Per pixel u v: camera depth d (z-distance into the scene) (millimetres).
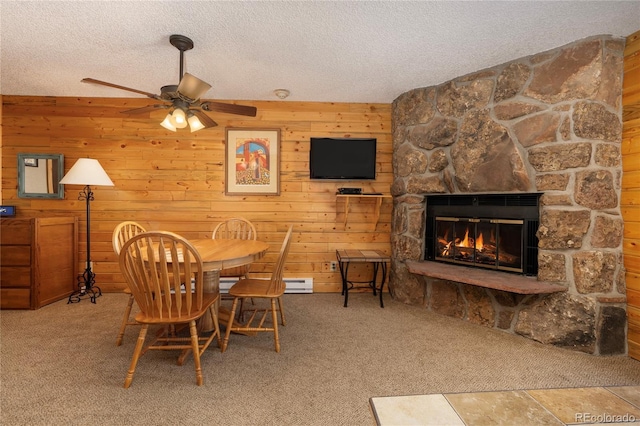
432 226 3125
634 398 1058
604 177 2139
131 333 2422
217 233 3498
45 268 3008
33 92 3324
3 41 2268
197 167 3525
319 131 3566
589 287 2156
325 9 1896
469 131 2725
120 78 2938
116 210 3482
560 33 2119
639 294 2064
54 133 3434
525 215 2480
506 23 2023
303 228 3582
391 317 2818
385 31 2131
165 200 3514
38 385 1728
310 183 3584
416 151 3129
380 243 3623
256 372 1897
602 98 2133
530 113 2381
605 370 1947
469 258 2850
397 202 3381
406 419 964
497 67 2578
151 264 1675
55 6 1862
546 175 2299
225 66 2686
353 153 3535
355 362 2029
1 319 2662
